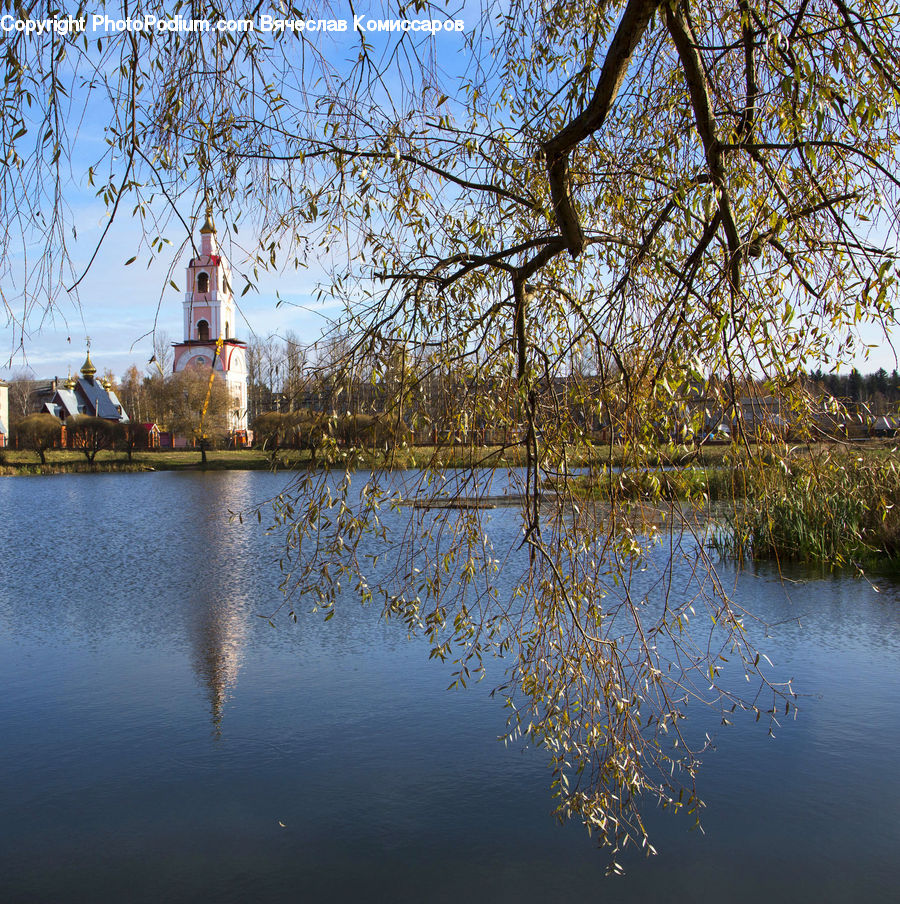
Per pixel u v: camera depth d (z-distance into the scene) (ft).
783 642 31.22
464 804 19.90
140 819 19.44
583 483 10.98
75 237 9.40
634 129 13.03
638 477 10.08
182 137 10.44
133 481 137.80
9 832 19.02
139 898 16.40
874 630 32.73
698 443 9.90
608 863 17.37
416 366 11.34
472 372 11.98
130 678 29.89
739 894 16.21
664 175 12.45
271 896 16.34
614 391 10.20
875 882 16.25
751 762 21.57
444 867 17.25
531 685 12.10
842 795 19.71
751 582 39.58
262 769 21.94
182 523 78.74
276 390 11.23
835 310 10.73
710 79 10.88
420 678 28.99
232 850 18.16
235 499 101.65
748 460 10.26
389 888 16.70
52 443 178.09
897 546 40.55
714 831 18.45
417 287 11.18
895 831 18.16
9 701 27.53
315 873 17.11
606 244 12.27
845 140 11.12
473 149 12.10
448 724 24.68
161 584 47.98
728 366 9.18
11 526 77.25
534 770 21.54
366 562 41.29
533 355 11.53
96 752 23.20
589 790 13.25
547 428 11.36
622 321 9.98
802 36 10.02
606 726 11.73
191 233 9.49
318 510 10.84
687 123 11.77
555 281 12.60
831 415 10.69
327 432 10.85
